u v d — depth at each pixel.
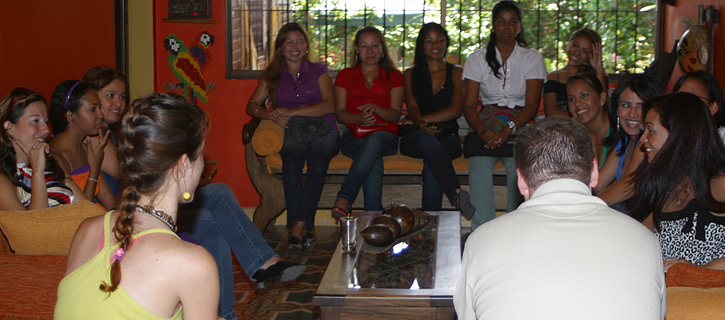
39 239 2.44
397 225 3.20
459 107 5.02
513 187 4.87
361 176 4.79
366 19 6.12
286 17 6.09
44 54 4.63
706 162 2.40
